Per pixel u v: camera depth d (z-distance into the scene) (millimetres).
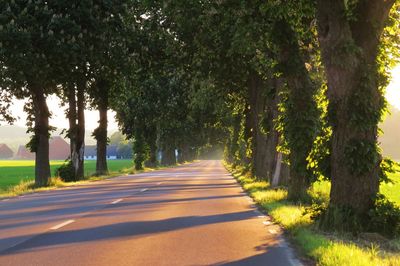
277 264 8695
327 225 11695
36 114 36094
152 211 17141
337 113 11766
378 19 11914
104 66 35219
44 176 35656
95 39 32094
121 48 33969
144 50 35250
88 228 13094
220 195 24281
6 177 60188
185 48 31016
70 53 29891
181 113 58094
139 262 8852
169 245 10578
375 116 11484
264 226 13492
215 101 45688
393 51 13570
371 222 11367
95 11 31984
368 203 11594
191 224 13867
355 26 11977
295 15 15195
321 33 11906
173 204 19688
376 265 7586
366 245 10023
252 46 20672
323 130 12945
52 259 9102
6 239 11359
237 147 65938
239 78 33000
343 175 11719
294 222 12953
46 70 29844
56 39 29594
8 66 29203
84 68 35625
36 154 35969
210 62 30531
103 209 17812
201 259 9125
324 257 8430
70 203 20281
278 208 16375
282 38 16109
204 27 26188
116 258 9203
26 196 24812
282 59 17828
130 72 37000
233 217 15445
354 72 11633
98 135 50719
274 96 23766
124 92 47656
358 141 11547
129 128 65312
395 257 8344
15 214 16469
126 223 14055
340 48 11492
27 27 29328
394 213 11336
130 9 34469
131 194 24938
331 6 11539
